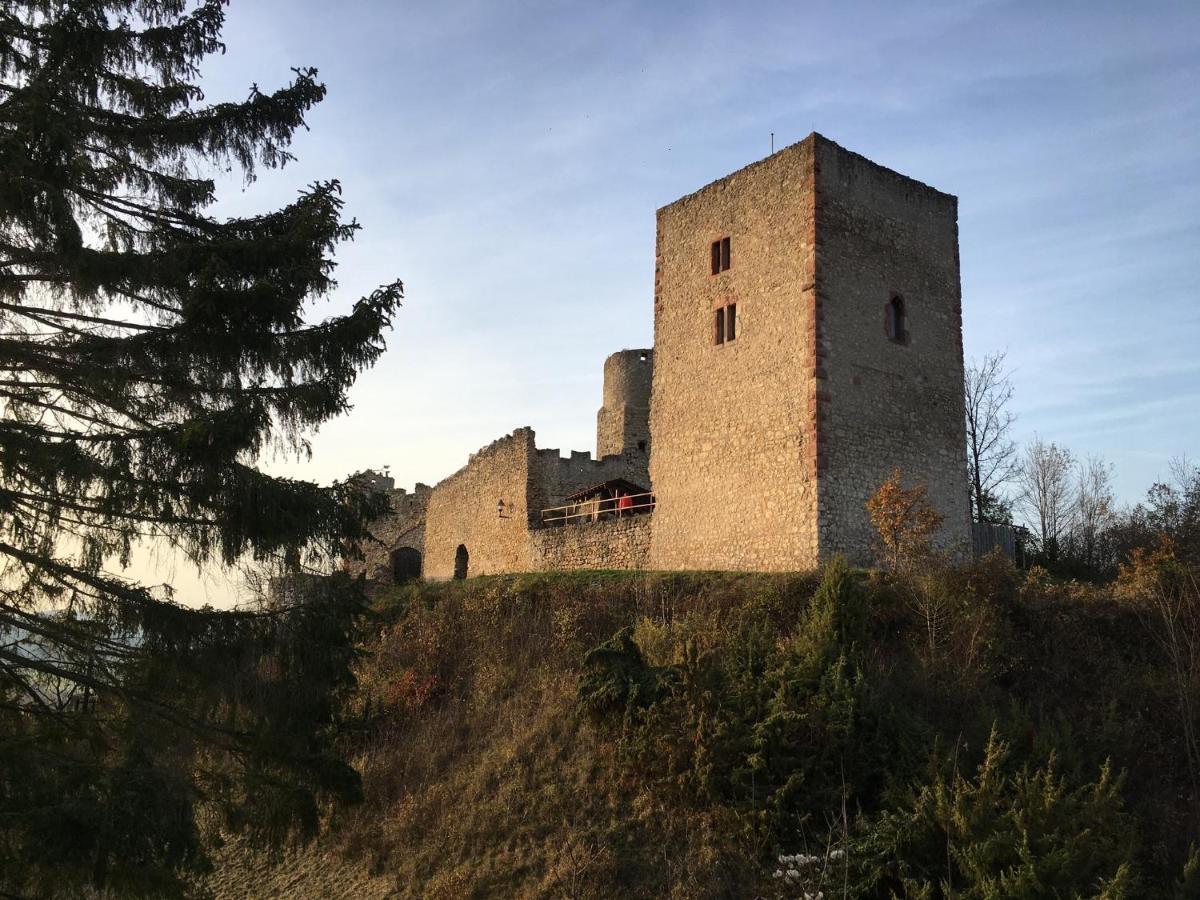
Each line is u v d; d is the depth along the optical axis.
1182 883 11.46
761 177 23.55
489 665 20.28
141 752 9.68
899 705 14.22
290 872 16.55
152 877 9.30
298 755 11.10
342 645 11.41
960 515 23.25
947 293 24.28
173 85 11.98
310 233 11.49
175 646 10.42
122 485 10.11
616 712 15.54
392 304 11.77
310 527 10.99
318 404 11.27
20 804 8.69
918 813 11.74
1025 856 10.52
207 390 11.04
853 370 21.84
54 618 10.53
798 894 11.91
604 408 40.03
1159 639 15.56
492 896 13.86
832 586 16.11
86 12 10.77
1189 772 13.65
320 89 12.26
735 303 23.72
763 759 13.16
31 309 10.52
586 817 14.58
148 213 11.64
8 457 9.59
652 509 26.69
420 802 16.62
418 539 43.16
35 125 9.34
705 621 18.12
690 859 13.08
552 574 24.08
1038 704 15.16
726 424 23.36
